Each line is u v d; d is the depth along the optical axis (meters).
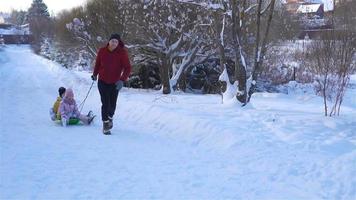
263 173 6.20
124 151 7.46
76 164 6.62
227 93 11.61
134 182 5.82
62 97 10.24
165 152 7.43
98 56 8.95
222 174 6.18
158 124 9.66
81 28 24.12
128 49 21.80
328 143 7.29
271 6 11.07
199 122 8.78
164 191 5.50
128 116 10.85
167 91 20.81
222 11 11.45
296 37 26.86
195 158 7.03
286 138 7.73
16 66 38.50
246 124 8.63
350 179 5.75
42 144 7.86
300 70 25.95
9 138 8.27
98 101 14.12
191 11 19.62
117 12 22.03
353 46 10.12
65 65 42.34
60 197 5.22
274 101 15.59
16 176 5.98
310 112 10.81
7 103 13.33
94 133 8.97
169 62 21.02
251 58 20.39
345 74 10.09
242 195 5.39
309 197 5.32
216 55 21.38
